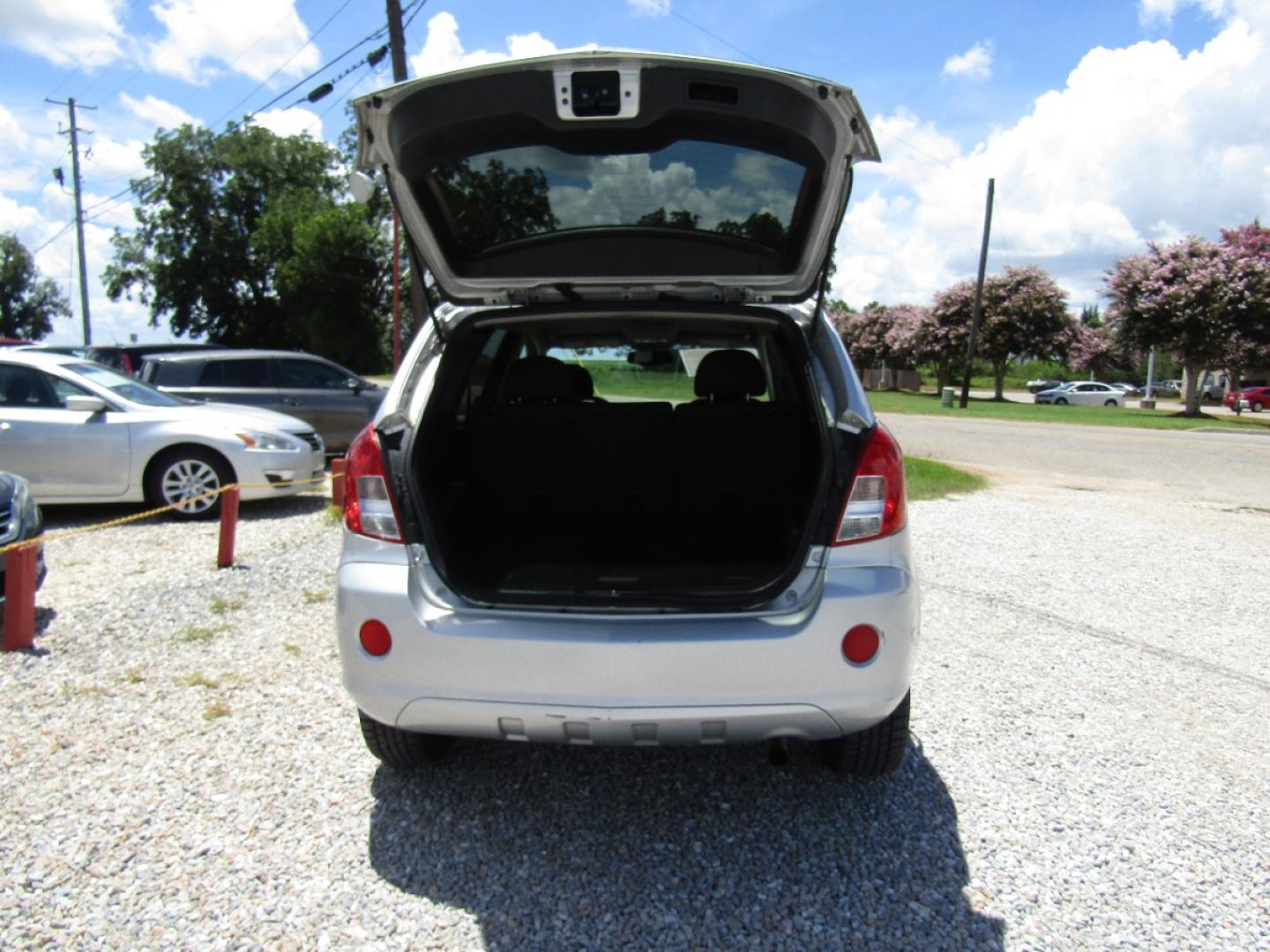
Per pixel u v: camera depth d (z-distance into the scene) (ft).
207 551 23.12
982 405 131.23
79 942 7.85
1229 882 8.97
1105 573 21.90
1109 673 14.93
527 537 11.91
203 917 8.24
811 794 10.62
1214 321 103.96
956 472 40.68
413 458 9.09
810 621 8.36
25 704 12.94
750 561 10.51
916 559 23.13
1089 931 8.20
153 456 27.20
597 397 15.25
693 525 12.36
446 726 8.80
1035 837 9.76
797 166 9.30
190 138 171.63
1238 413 123.34
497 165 9.64
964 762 11.55
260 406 38.86
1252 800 10.69
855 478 8.68
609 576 9.56
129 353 45.91
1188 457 52.90
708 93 8.69
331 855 9.28
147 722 12.42
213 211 175.52
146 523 27.12
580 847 9.47
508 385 13.06
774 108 8.68
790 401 12.85
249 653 15.19
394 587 8.68
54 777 10.82
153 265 176.35
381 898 8.57
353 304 165.89
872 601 8.42
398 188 9.48
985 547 24.79
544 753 11.62
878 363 226.58
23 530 16.85
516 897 8.61
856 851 9.45
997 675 14.70
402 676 8.63
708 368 12.78
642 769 11.21
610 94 8.75
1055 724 12.81
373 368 171.53
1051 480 41.27
